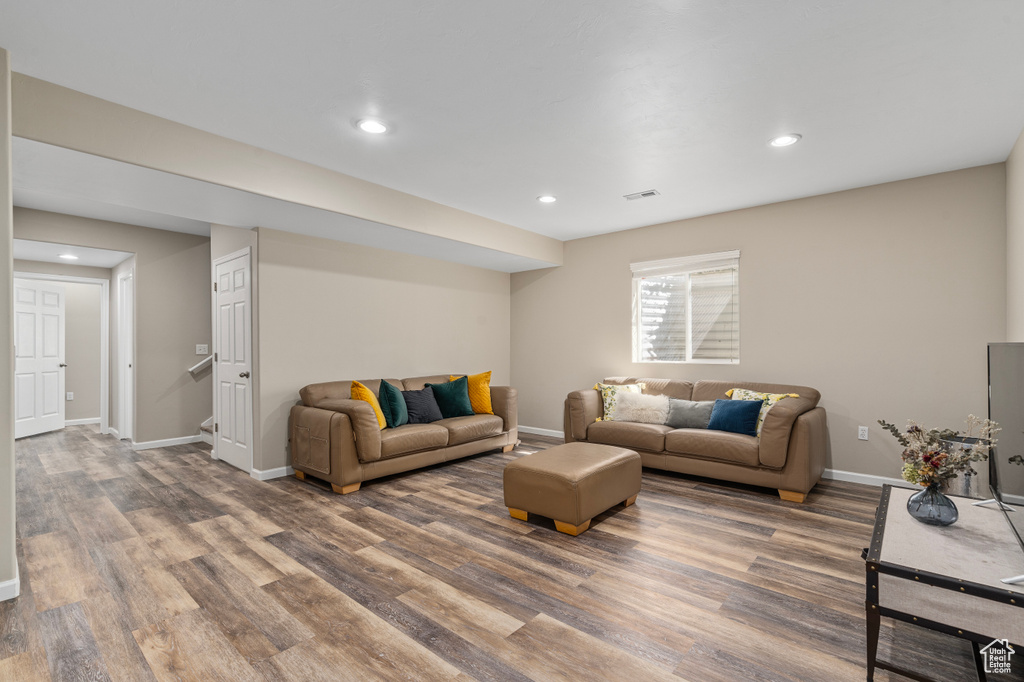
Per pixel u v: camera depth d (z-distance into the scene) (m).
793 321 4.12
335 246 4.41
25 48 1.98
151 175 2.67
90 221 4.76
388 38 1.94
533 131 2.79
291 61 2.10
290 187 3.15
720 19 1.82
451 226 4.31
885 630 1.87
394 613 1.98
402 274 5.00
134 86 2.29
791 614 1.97
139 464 4.39
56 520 3.00
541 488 2.87
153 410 5.12
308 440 3.76
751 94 2.38
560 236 5.50
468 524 2.95
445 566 2.40
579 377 5.60
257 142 2.91
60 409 6.21
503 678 1.59
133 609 2.01
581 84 2.29
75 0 1.69
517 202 4.17
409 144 2.96
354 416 3.54
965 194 3.39
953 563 1.55
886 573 1.53
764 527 2.89
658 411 4.27
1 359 2.02
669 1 1.72
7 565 2.06
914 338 3.59
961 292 3.41
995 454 1.83
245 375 4.05
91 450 4.99
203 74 2.19
